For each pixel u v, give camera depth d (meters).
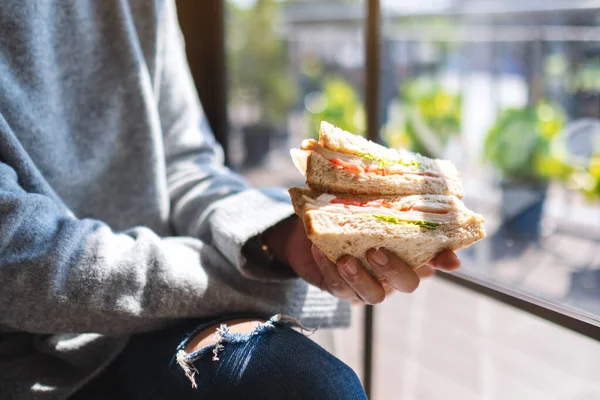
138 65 0.61
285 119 1.46
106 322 0.51
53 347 0.54
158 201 0.63
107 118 0.61
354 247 0.47
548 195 1.08
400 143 1.18
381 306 1.17
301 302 0.59
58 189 0.58
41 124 0.56
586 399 0.80
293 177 1.31
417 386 0.92
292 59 1.49
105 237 0.52
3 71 0.53
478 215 0.49
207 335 0.51
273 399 0.46
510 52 1.14
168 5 0.68
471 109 1.21
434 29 1.16
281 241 0.58
